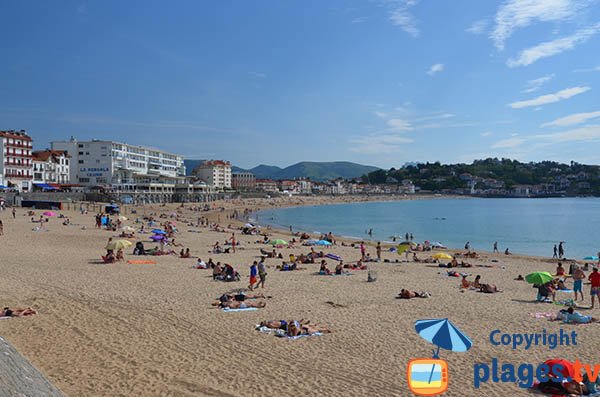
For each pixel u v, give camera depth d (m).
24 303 19.34
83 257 35.34
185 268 32.34
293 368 13.80
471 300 24.17
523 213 154.00
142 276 27.98
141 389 11.85
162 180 162.38
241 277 29.70
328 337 16.92
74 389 11.66
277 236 65.81
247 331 17.25
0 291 21.06
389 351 15.61
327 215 139.88
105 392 11.59
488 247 66.19
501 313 21.33
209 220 98.25
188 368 13.45
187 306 20.61
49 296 20.70
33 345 14.71
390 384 12.88
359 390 12.41
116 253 35.69
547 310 22.14
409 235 77.94
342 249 52.28
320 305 22.06
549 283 24.11
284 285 27.45
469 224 107.50
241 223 97.62
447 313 21.11
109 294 22.00
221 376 12.97
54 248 39.53
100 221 59.69
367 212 159.12
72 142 139.00
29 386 9.03
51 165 120.69
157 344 15.39
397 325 18.83
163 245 42.88
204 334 16.66
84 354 14.17
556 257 53.09
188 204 142.12
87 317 17.97
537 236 81.06
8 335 15.50
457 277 32.75
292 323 17.16
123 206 112.19
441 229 94.38
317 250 50.00
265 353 14.99
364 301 23.34
